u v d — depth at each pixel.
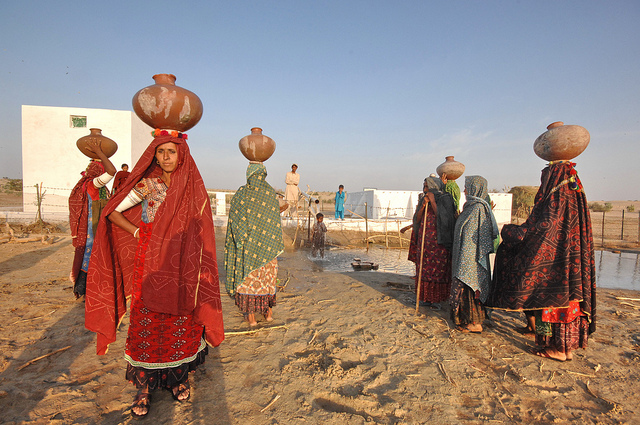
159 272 2.14
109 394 2.48
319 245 9.81
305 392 2.62
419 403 2.53
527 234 3.29
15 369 2.78
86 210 4.35
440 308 4.77
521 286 3.32
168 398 2.48
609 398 2.66
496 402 2.58
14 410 2.25
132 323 2.20
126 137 17.23
